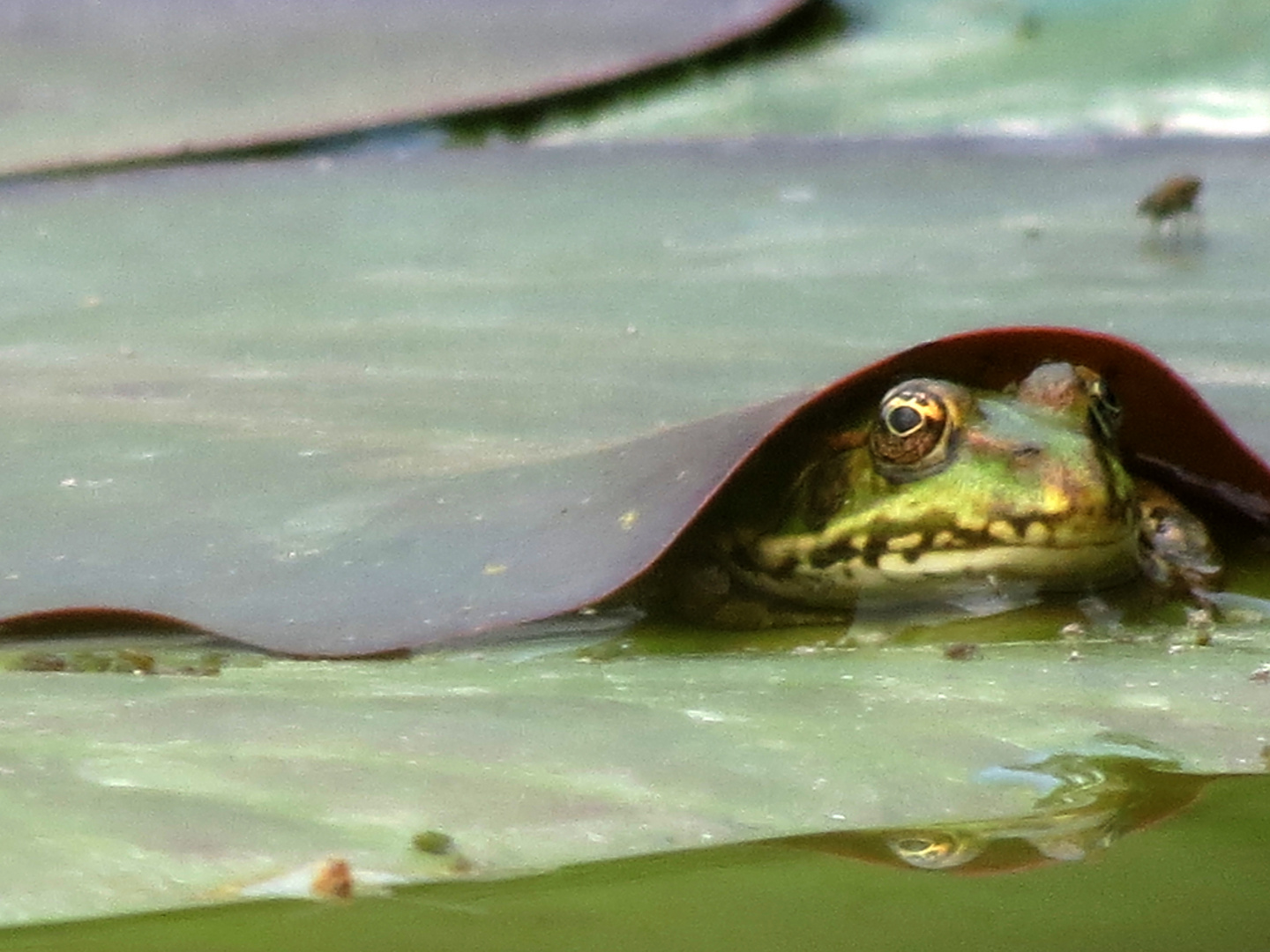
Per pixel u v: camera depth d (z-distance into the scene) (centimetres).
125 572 118
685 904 113
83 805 114
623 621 118
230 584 118
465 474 119
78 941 112
